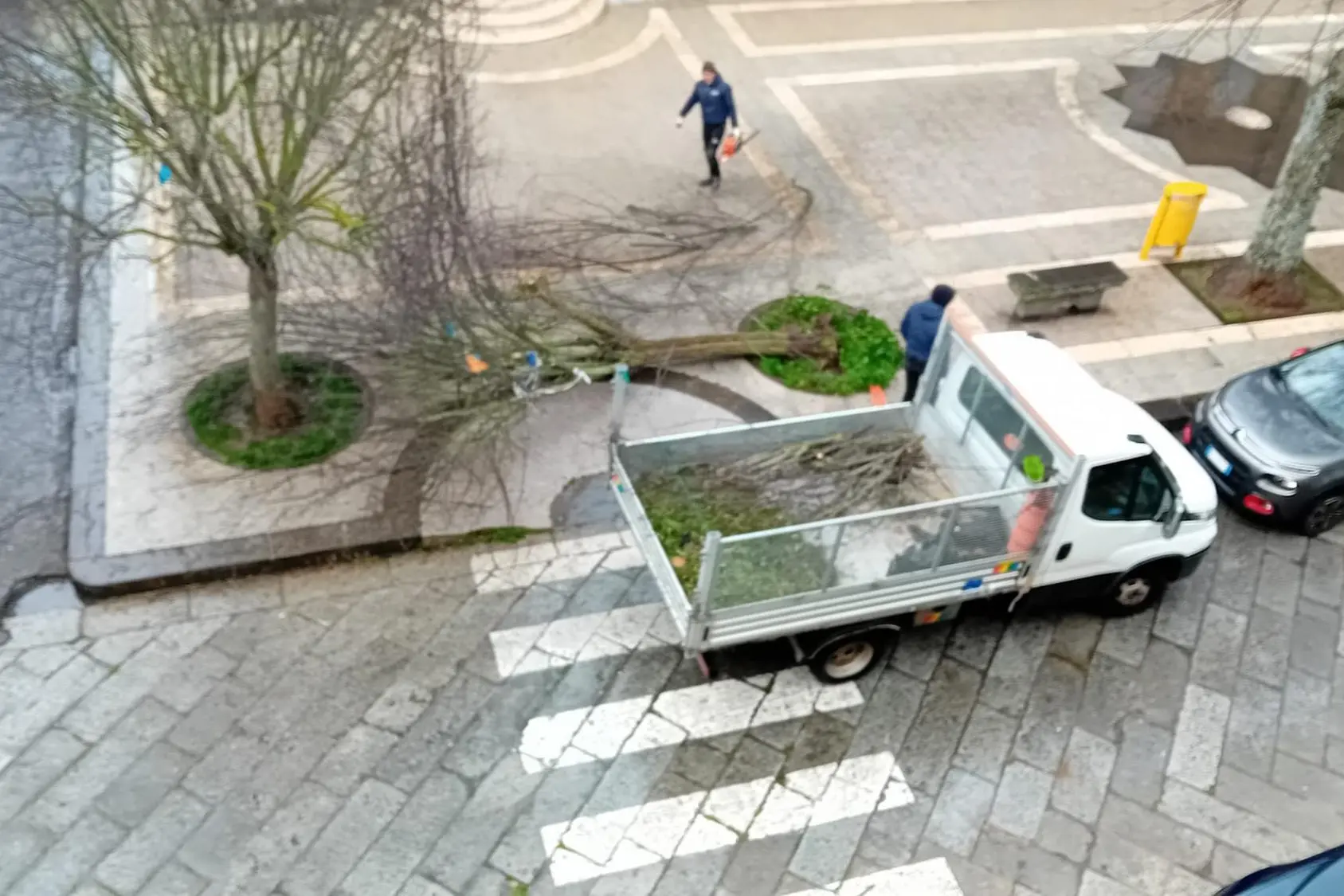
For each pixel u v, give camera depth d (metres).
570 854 7.46
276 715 8.06
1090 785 8.23
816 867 7.56
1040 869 7.68
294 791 7.62
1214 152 16.58
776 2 19.39
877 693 8.72
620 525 9.81
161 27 7.42
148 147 7.98
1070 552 8.58
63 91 7.88
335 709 8.15
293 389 10.45
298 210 8.64
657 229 13.46
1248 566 10.17
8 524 9.30
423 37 8.60
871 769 8.19
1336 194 15.95
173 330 11.25
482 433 9.90
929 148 15.91
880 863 7.62
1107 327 12.92
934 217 14.48
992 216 14.65
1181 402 11.84
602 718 8.30
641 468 8.59
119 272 11.86
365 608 8.90
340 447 10.06
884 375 11.62
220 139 8.18
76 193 12.59
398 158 9.22
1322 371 11.02
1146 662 9.20
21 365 10.82
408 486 9.80
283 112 8.30
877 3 19.77
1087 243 14.34
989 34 19.17
